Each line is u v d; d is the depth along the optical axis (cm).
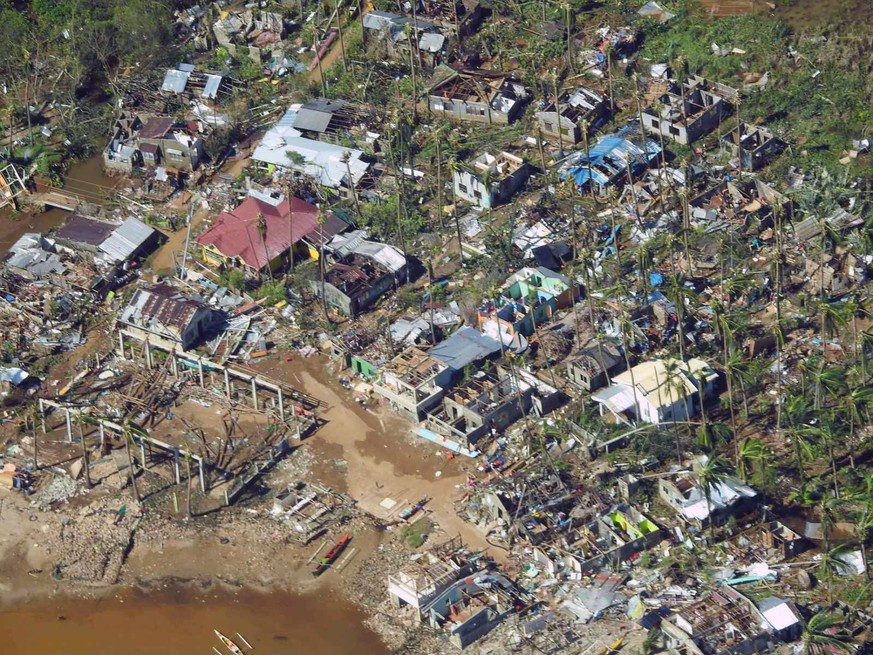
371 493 12081
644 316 13300
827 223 13400
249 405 13062
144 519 12019
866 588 10581
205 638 11056
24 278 14775
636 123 15988
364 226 15088
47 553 11856
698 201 14650
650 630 10344
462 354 12938
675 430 11662
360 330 13775
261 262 14475
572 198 14388
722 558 11006
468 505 11806
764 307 13412
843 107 15788
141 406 13125
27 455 12744
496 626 10706
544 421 12494
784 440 11988
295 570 11488
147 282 14700
